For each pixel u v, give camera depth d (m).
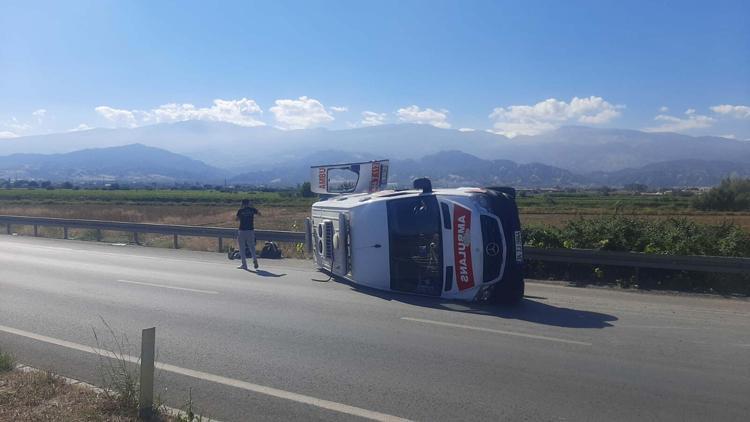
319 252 15.30
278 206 65.00
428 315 10.55
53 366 7.41
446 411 6.06
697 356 8.08
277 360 7.76
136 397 5.86
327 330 9.37
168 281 14.25
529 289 13.73
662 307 11.64
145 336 5.56
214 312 10.70
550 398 6.43
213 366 7.51
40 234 29.70
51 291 12.80
